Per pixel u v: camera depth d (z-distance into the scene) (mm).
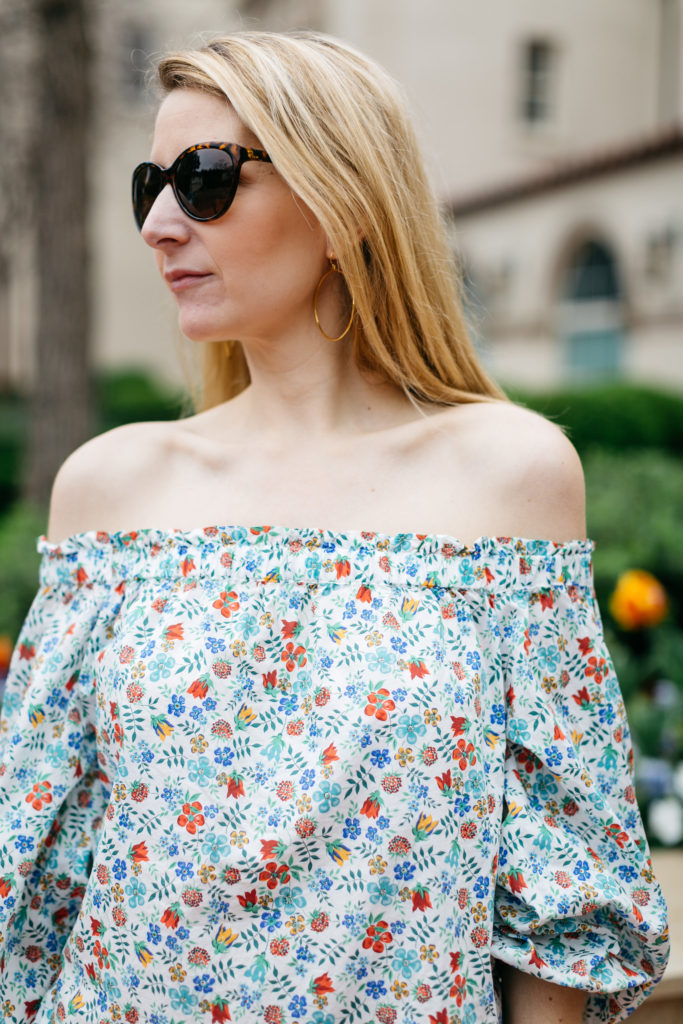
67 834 1313
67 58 7664
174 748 1169
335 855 1133
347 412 1375
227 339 1301
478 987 1199
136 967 1177
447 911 1154
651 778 2945
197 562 1224
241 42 1257
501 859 1215
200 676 1172
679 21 17141
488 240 15797
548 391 12258
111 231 20953
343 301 1359
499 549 1225
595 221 13727
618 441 11727
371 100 1304
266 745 1172
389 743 1138
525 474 1246
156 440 1399
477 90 16734
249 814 1152
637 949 1273
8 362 17438
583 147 17266
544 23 16938
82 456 1413
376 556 1201
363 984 1144
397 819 1132
